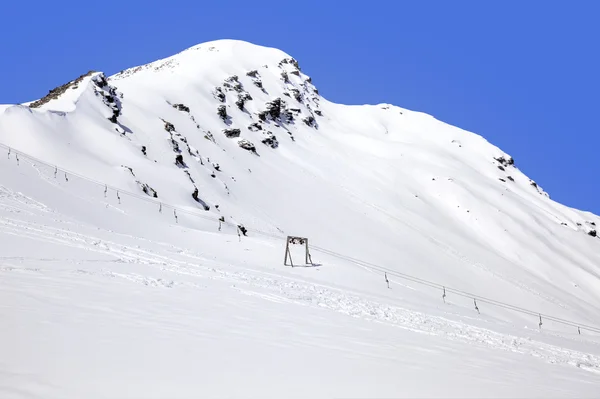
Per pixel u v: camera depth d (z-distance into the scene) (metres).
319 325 17.09
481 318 33.00
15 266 18.66
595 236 167.38
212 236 44.53
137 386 8.05
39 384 7.49
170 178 70.38
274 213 93.75
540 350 22.39
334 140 181.00
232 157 113.44
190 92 140.38
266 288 24.80
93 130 71.50
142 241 34.56
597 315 99.12
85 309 13.38
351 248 90.38
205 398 7.91
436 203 146.38
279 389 8.93
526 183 194.12
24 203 37.31
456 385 11.01
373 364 12.20
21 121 61.34
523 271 114.31
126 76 168.12
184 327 13.26
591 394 12.62
